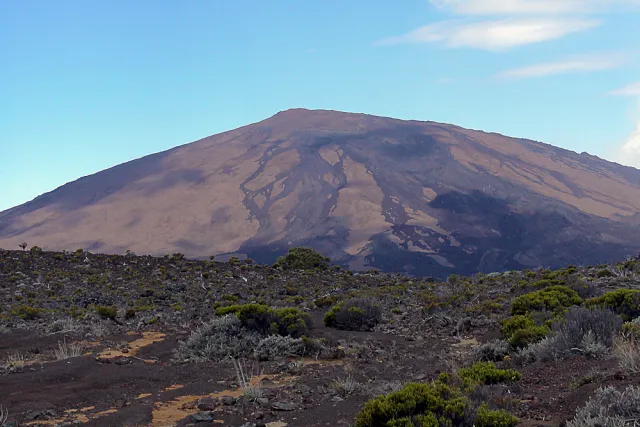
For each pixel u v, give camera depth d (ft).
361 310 62.08
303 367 42.47
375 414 25.21
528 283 75.61
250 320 51.08
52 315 68.59
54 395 34.73
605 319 38.68
